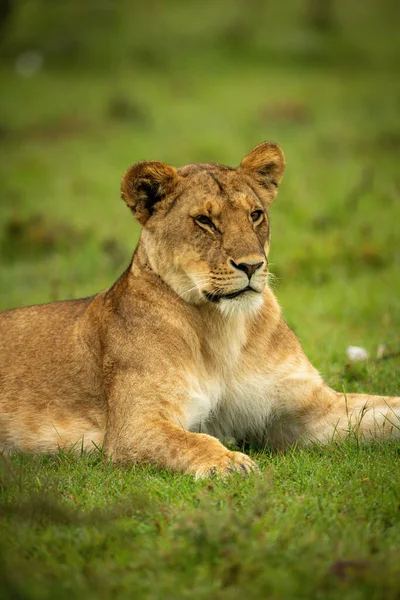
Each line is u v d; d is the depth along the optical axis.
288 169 29.72
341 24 71.38
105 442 9.30
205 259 8.98
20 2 70.81
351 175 27.92
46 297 17.62
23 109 44.91
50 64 57.50
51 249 22.17
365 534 6.23
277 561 5.81
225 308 8.95
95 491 7.73
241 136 36.94
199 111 43.53
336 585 5.50
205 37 63.94
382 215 22.41
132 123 40.91
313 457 8.75
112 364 9.45
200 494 7.12
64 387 9.97
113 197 28.47
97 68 56.34
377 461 8.19
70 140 38.09
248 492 7.22
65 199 28.30
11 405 10.14
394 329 14.27
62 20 68.00
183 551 5.94
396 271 18.27
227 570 5.66
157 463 8.64
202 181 9.24
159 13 71.81
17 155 35.31
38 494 7.16
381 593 5.40
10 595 5.35
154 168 9.26
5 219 25.25
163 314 9.32
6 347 10.50
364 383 11.20
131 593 5.52
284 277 18.42
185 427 9.19
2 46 61.47
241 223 9.03
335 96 46.44
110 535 6.37
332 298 16.66
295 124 39.31
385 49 61.94
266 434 9.90
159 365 9.16
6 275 19.75
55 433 9.86
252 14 72.06
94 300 10.28
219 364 9.52
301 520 6.55
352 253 19.28
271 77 52.78
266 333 9.67
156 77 53.44
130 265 9.88
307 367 9.96
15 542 6.35
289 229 21.77
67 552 6.13
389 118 39.69
